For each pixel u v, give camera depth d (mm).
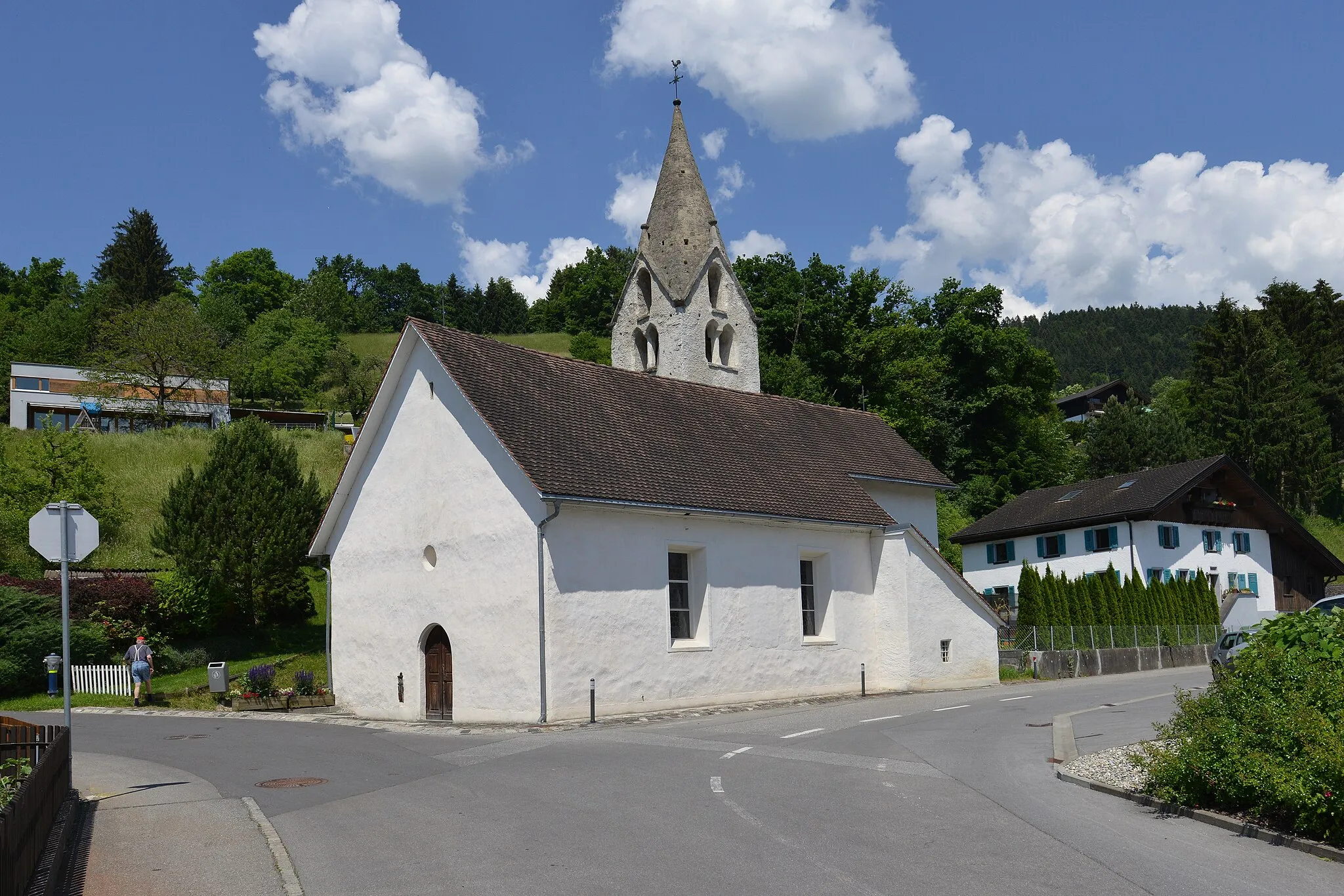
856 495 29250
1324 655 11031
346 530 25141
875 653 28516
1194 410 83812
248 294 133625
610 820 10367
